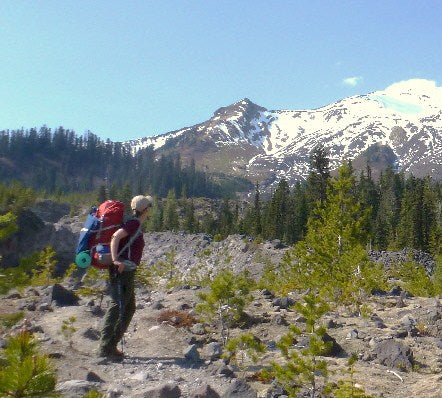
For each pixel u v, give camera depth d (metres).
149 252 49.94
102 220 7.34
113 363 7.21
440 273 27.92
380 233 93.88
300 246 17.45
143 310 10.72
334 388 6.40
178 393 5.88
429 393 6.36
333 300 12.93
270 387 6.41
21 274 5.95
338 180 18.75
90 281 13.16
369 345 8.45
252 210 120.75
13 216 6.01
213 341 8.59
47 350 7.23
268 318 9.96
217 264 39.41
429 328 9.66
